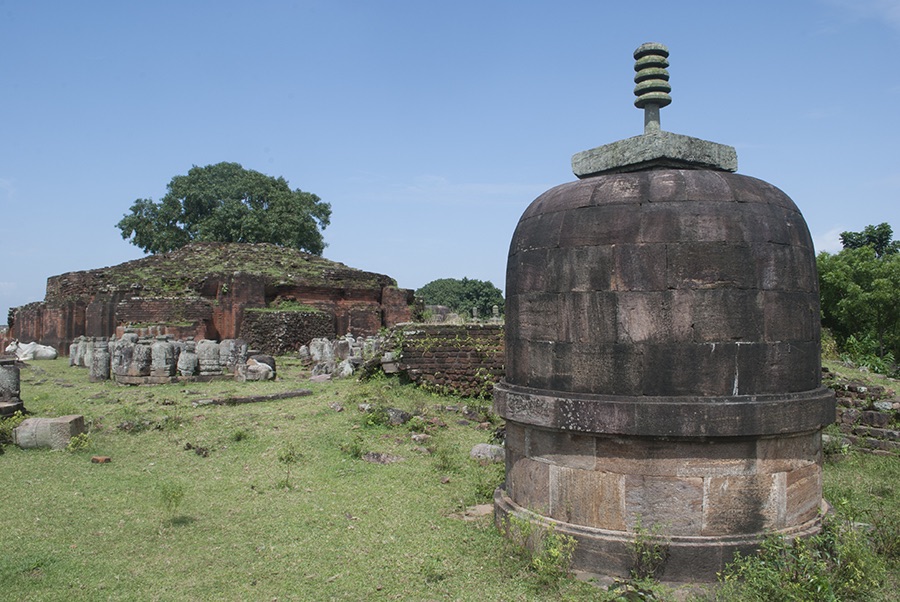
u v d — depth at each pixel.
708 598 5.52
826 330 28.47
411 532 7.32
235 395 15.16
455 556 6.64
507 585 5.97
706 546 5.86
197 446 10.96
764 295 6.08
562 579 6.00
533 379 6.66
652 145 6.57
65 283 39.56
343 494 8.70
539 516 6.55
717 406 5.82
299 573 6.24
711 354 5.93
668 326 5.96
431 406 14.41
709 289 5.96
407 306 41.97
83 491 8.62
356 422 12.70
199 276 37.00
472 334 15.66
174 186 59.44
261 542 7.00
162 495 8.05
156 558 6.54
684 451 5.98
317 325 35.91
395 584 6.01
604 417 6.02
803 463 6.32
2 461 9.98
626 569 5.99
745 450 6.00
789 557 5.73
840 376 12.97
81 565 6.31
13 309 45.03
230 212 55.88
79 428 11.23
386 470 9.86
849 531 6.25
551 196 6.94
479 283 65.75
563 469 6.40
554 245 6.50
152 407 14.11
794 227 6.41
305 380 19.08
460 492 8.88
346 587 5.95
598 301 6.17
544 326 6.54
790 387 6.19
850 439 11.88
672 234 6.02
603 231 6.23
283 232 56.59
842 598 5.65
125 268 41.50
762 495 6.04
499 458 10.73
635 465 6.04
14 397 12.96
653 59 6.95
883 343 28.16
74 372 23.62
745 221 6.11
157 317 33.28
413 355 15.94
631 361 6.04
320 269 43.66
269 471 9.72
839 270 28.75
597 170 7.10
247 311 33.34
